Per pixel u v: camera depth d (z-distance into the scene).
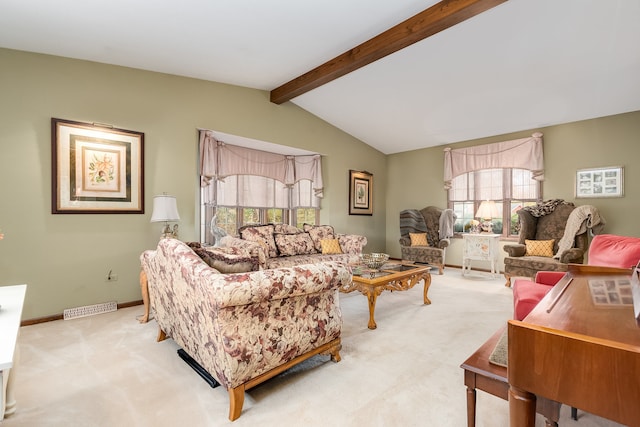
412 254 5.50
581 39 2.94
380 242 6.88
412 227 5.76
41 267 2.95
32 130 2.90
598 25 2.74
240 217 4.90
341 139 5.96
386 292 4.02
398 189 6.88
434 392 1.75
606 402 0.71
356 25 2.87
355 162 6.27
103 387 1.79
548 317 1.02
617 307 1.14
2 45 2.76
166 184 3.71
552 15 2.67
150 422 1.50
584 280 1.60
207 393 1.74
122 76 3.40
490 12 2.69
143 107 3.54
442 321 2.92
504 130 5.21
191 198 3.92
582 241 3.95
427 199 6.39
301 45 3.20
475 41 3.13
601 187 4.41
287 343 1.75
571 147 4.68
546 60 3.33
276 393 1.74
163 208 3.12
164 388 1.78
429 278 3.50
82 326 2.78
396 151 6.85
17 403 1.63
